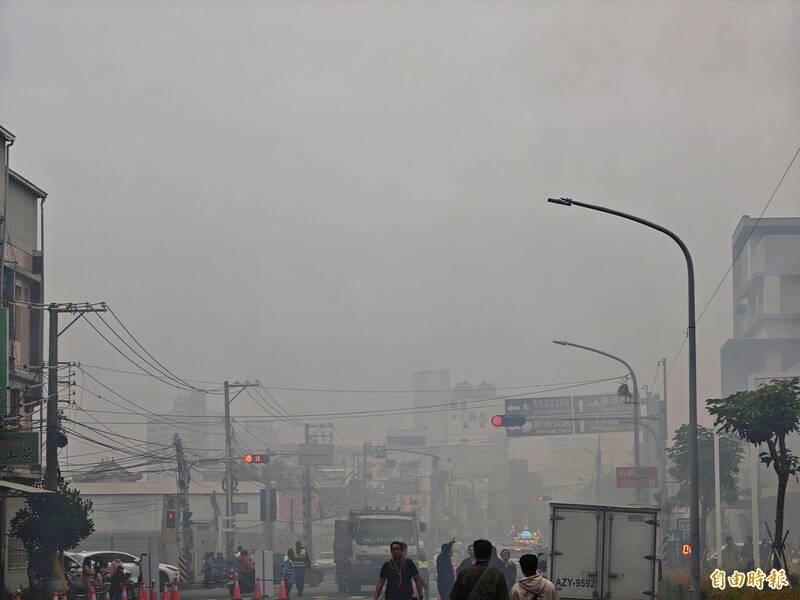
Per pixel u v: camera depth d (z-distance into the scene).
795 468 29.91
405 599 19.36
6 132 45.97
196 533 84.81
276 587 49.12
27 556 43.62
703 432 49.94
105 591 42.62
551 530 22.14
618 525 22.11
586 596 21.95
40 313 51.62
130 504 101.88
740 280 111.94
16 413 44.59
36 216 52.69
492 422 64.69
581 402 93.31
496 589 13.13
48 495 43.09
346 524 50.38
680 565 49.72
